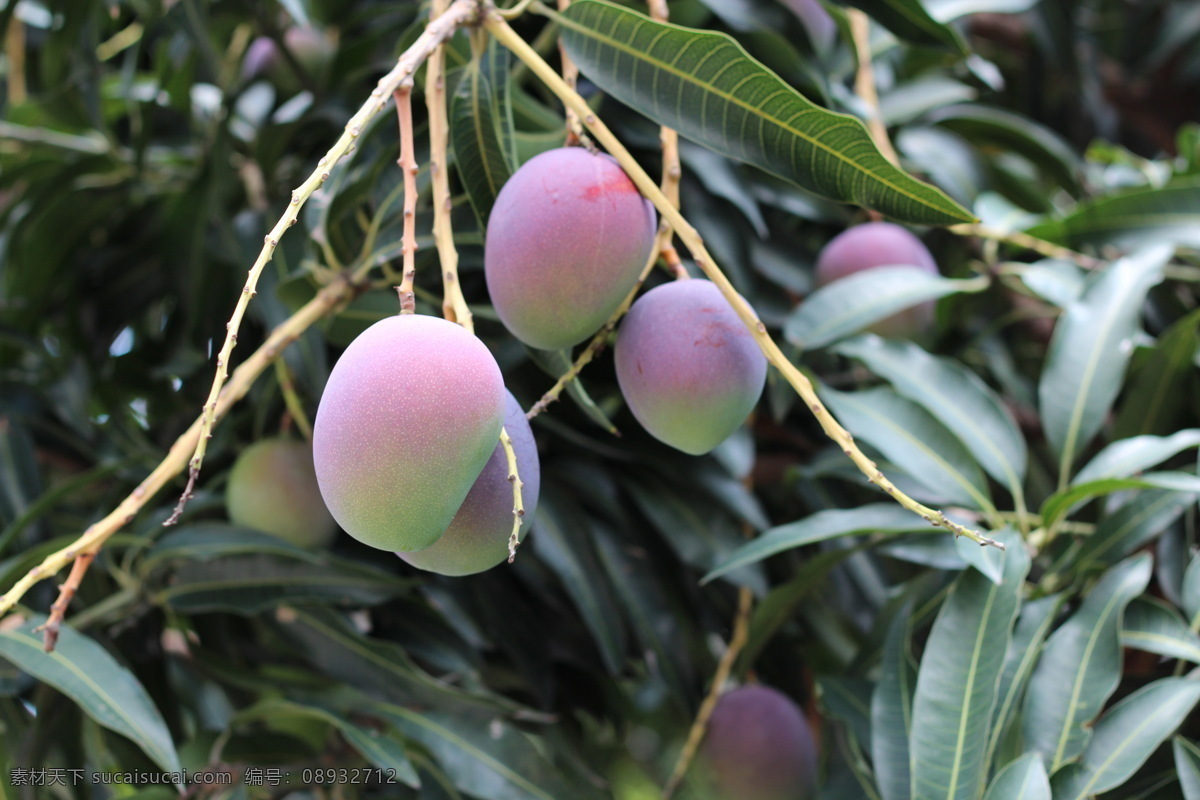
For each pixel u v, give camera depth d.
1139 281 1.36
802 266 1.44
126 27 1.80
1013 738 1.17
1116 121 2.38
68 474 1.57
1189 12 2.24
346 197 1.23
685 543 1.31
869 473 0.98
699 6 1.34
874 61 1.60
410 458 0.93
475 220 1.24
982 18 2.13
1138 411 1.38
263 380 1.38
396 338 0.96
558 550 1.29
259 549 1.27
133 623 1.33
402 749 1.22
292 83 1.56
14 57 1.82
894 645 1.20
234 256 1.41
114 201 1.65
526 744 1.26
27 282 1.61
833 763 1.27
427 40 1.00
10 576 1.28
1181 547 1.31
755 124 1.05
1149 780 1.21
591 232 1.01
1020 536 1.19
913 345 1.33
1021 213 1.57
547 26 1.29
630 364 1.06
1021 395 1.54
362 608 1.35
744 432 1.33
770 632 1.32
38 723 1.28
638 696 1.60
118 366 1.56
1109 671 1.16
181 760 1.34
